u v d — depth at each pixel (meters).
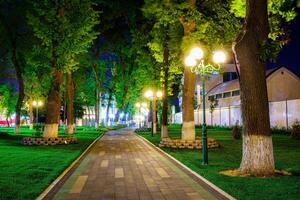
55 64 26.89
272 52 11.94
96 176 12.90
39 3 26.44
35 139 25.97
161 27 29.09
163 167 15.06
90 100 67.44
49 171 13.64
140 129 53.06
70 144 27.08
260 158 12.38
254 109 12.52
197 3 22.94
